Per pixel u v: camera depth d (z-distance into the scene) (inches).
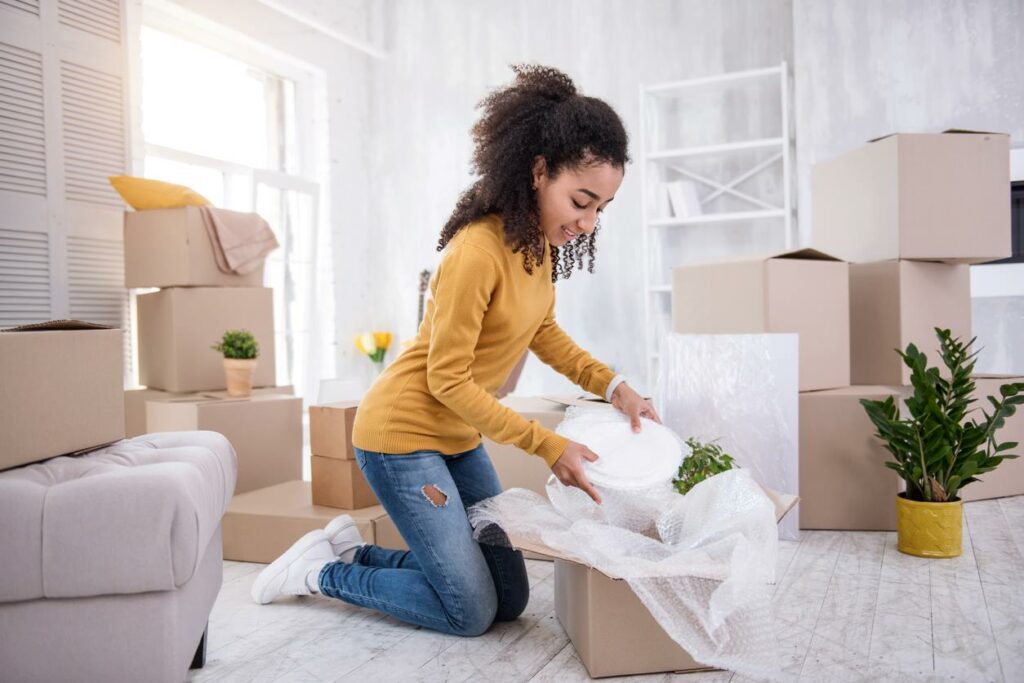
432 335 65.2
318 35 212.4
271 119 207.5
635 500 65.5
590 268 74.4
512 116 64.0
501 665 66.8
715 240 193.9
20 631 54.0
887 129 163.9
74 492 53.5
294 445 127.6
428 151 226.1
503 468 99.3
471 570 70.1
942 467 95.9
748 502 61.3
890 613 76.2
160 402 119.7
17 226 124.3
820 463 108.2
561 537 63.4
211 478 62.7
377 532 94.3
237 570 95.8
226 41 189.3
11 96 123.3
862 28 165.3
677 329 123.3
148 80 172.9
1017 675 62.2
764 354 102.7
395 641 72.6
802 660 65.9
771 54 186.7
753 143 176.6
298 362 203.9
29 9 125.7
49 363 59.7
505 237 63.7
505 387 149.6
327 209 217.3
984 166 114.0
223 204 188.5
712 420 105.1
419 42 225.9
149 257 133.0
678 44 196.2
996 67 156.1
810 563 93.0
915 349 97.3
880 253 117.3
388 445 69.4
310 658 69.1
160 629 54.4
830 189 128.5
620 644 63.9
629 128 202.1
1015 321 157.8
